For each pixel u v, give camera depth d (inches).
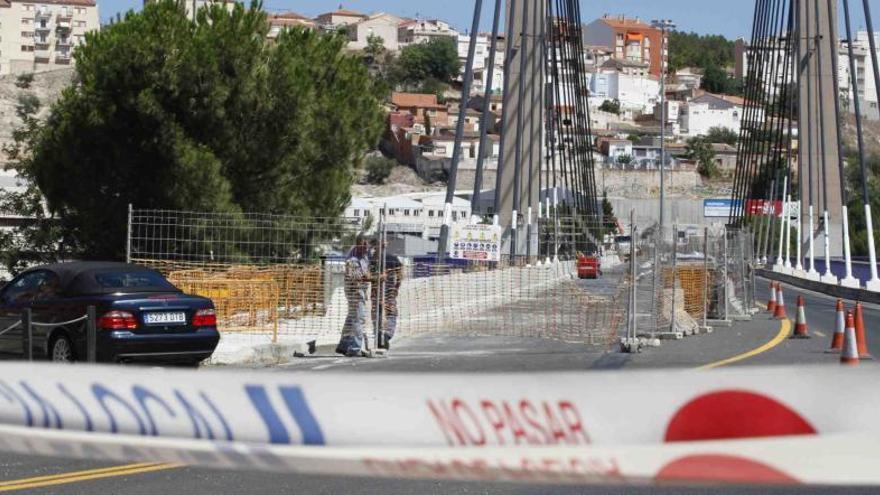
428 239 3326.8
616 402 324.5
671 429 325.4
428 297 2027.6
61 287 1352.1
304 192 2962.6
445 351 1686.8
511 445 327.9
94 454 343.0
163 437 352.8
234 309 1818.4
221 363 1489.9
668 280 2033.7
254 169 2819.9
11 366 377.7
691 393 324.8
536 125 4409.5
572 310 1937.7
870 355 1643.7
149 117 2642.7
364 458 317.1
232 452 329.4
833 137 5782.5
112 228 2795.3
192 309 1333.7
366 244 1625.2
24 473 791.1
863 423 320.5
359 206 5772.6
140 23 2770.7
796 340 1893.5
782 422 324.8
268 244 2180.1
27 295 1389.0
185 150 2620.6
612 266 2333.9
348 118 2950.3
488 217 4473.4
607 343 1797.5
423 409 334.3
